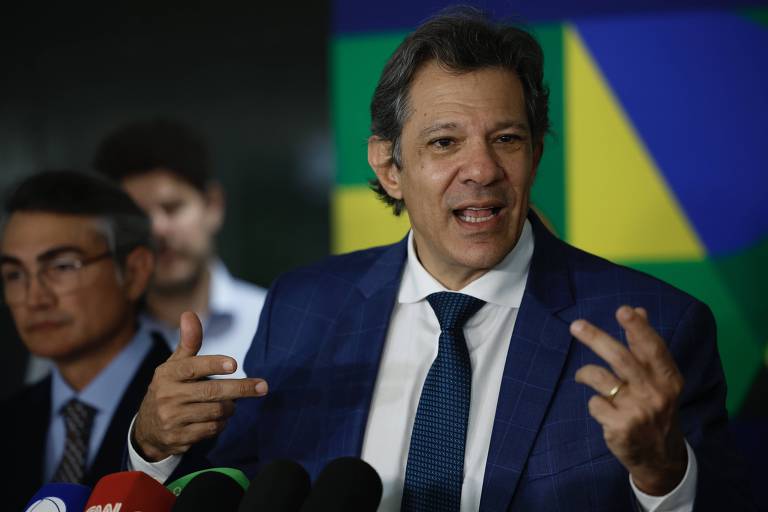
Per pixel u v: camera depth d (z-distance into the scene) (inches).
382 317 142.3
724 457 120.6
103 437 208.4
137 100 267.9
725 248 245.6
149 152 264.4
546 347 130.7
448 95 126.4
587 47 251.4
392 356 140.3
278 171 263.7
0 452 216.5
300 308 150.8
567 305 134.3
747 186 244.5
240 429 146.6
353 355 140.9
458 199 125.7
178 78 267.4
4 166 269.1
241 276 263.1
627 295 133.8
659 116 248.4
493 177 124.0
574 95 251.9
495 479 123.7
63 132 269.7
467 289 135.6
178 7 267.3
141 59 268.2
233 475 112.4
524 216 131.7
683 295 132.8
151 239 225.0
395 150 135.9
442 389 131.6
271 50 264.1
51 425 216.5
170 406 119.0
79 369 215.3
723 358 246.4
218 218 263.9
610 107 250.2
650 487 108.5
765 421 244.4
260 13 264.4
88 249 212.8
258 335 152.4
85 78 269.4
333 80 261.7
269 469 101.3
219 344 259.9
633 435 99.4
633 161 249.3
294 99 263.3
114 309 214.8
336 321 145.6
